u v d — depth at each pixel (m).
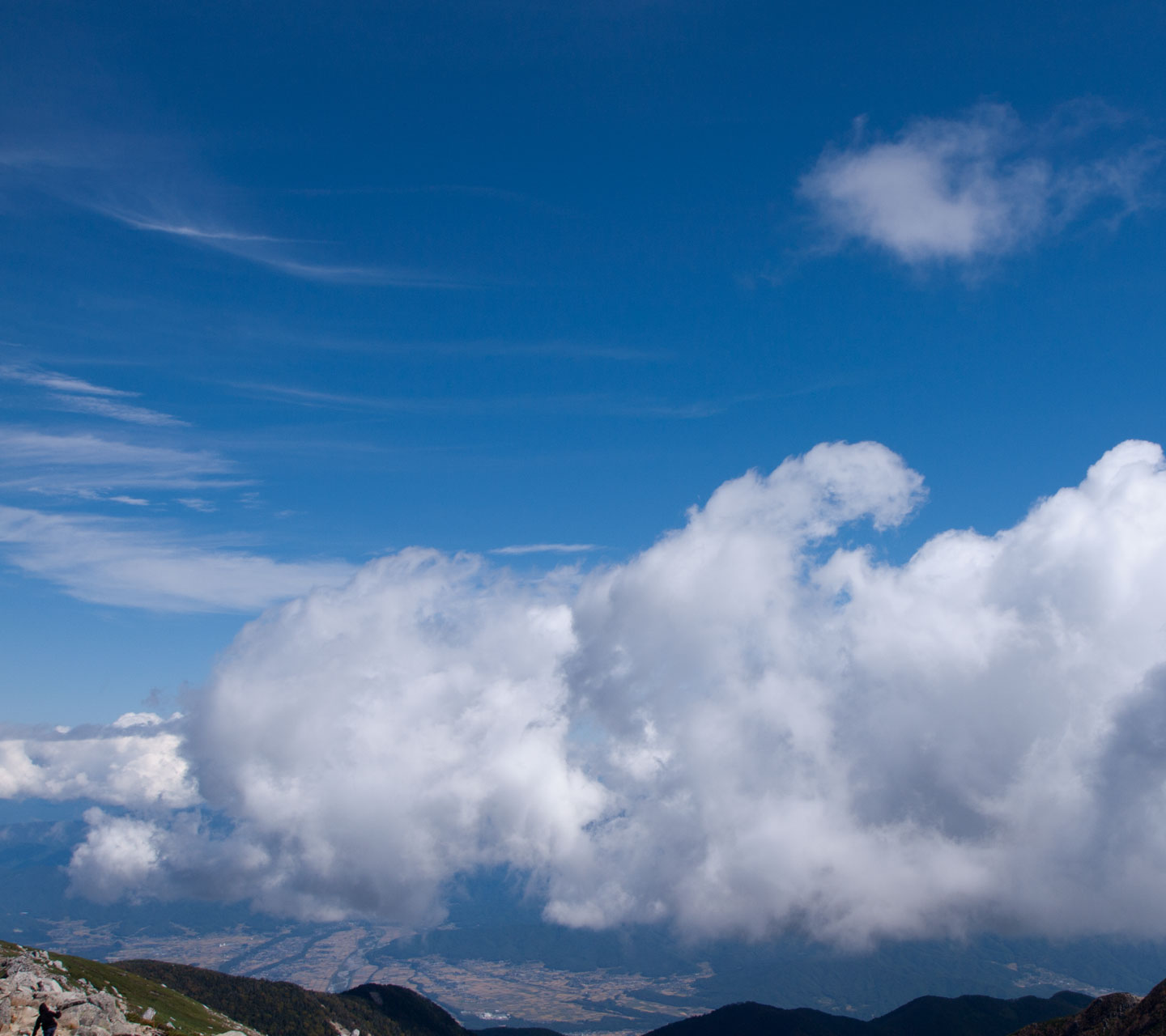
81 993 99.50
